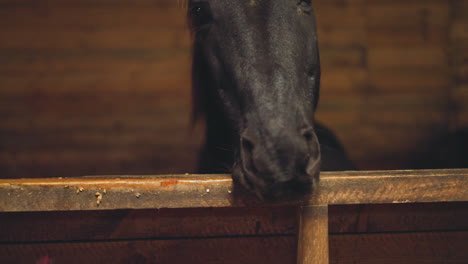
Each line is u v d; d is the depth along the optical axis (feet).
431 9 15.25
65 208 3.97
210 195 4.05
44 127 15.19
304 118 4.17
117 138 15.25
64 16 15.25
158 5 15.35
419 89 15.42
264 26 4.50
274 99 4.17
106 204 3.99
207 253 4.36
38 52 15.25
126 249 4.32
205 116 6.13
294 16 4.77
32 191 3.94
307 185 3.81
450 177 4.12
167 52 15.38
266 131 3.93
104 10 15.30
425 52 15.35
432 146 15.37
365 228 4.43
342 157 7.22
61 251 4.31
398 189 4.11
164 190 4.01
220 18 4.77
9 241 4.27
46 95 15.21
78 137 15.21
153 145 15.25
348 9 15.33
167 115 15.30
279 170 3.71
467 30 15.08
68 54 15.28
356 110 15.40
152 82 15.33
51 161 15.14
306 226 4.11
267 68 4.34
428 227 4.48
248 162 3.99
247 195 4.05
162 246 4.33
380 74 15.40
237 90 4.57
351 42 15.39
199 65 5.57
